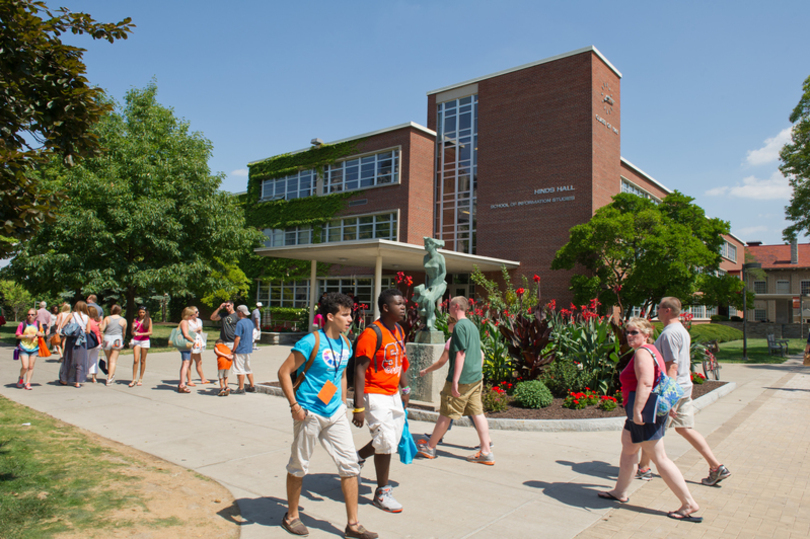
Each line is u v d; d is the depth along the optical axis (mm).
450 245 29641
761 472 5676
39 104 5078
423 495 4777
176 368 13586
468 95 29766
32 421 7082
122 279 18016
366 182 31188
